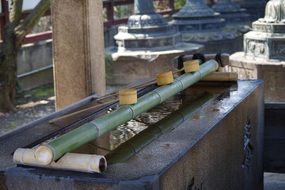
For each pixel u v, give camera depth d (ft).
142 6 31.24
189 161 7.45
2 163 7.18
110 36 40.70
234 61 24.08
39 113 26.50
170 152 7.30
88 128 7.27
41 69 33.81
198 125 8.63
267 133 13.20
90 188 6.41
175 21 36.58
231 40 36.19
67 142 6.81
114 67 30.42
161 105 10.48
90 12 12.66
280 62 22.93
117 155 7.32
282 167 13.25
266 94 23.00
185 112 9.74
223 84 12.09
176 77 11.04
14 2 27.55
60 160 6.69
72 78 12.88
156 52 30.09
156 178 6.37
